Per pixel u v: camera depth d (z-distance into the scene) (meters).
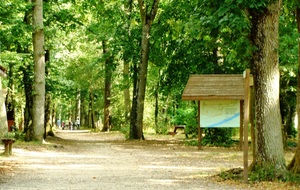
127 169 14.58
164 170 14.30
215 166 15.55
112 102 48.06
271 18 11.44
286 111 24.91
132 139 31.12
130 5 32.44
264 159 11.52
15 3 21.83
